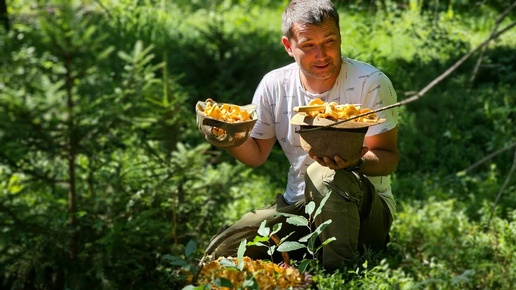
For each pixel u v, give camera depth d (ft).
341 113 14.37
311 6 15.10
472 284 17.83
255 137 16.76
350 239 15.43
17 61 17.51
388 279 15.61
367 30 41.50
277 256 16.76
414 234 20.47
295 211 16.31
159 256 19.33
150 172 20.84
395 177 26.16
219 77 33.68
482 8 48.98
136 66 19.53
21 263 18.54
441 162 27.91
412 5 45.06
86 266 18.69
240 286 12.64
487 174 26.40
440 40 38.60
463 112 31.50
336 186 15.16
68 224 18.74
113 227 18.30
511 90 33.45
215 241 15.83
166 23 48.73
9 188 21.97
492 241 20.30
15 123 17.11
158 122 20.38
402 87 33.35
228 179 20.85
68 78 17.70
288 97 16.35
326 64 15.23
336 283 14.48
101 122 18.01
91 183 19.10
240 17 50.90
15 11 46.37
